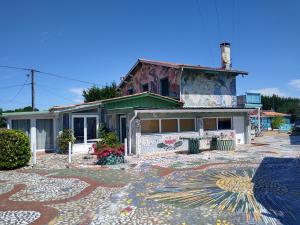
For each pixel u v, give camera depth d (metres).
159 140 19.56
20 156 14.48
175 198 8.69
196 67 22.39
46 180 11.55
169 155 18.53
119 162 15.50
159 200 8.52
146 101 21.62
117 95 31.72
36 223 6.89
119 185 10.48
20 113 20.89
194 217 7.07
